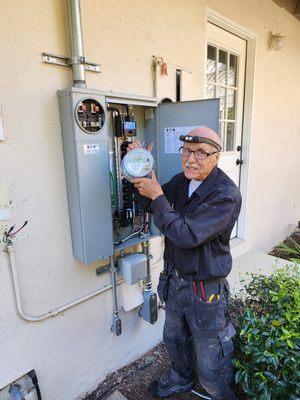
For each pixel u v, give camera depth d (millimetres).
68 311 1474
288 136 3660
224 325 1337
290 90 3473
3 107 1123
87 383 1641
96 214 1326
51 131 1269
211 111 1432
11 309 1258
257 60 2781
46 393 1451
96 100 1244
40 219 1293
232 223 1219
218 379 1354
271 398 1230
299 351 1218
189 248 1169
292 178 3996
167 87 1761
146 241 1667
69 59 1268
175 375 1615
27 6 1134
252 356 1334
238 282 2543
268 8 2770
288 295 1409
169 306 1438
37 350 1380
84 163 1248
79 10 1223
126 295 1708
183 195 1368
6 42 1101
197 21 1940
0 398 1273
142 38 1579
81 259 1366
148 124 1660
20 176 1205
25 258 1271
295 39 3354
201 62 2031
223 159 2783
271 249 3756
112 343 1736
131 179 1219
